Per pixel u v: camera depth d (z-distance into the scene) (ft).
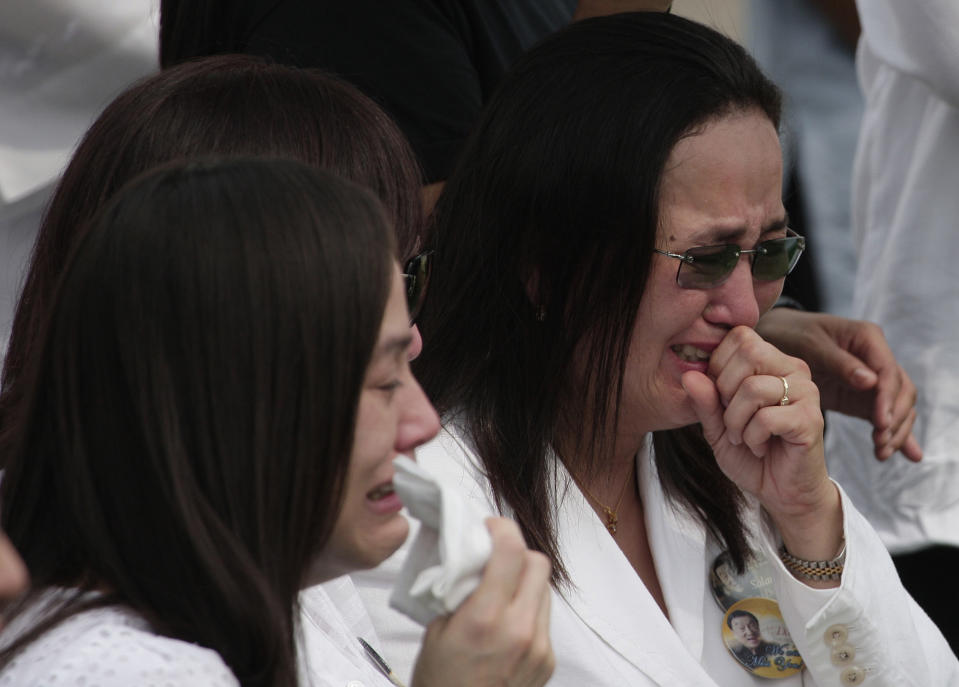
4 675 13.21
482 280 24.03
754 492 24.54
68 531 14.16
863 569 24.59
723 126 22.49
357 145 19.63
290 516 13.79
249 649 13.84
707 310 23.18
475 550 13.62
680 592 25.18
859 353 32.53
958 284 34.40
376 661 20.51
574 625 23.31
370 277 13.88
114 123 19.21
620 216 22.41
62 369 13.83
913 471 34.99
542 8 33.71
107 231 13.78
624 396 23.77
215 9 29.27
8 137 30.19
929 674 25.08
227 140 18.97
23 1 29.78
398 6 29.50
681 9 39.83
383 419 14.38
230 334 13.39
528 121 23.27
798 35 75.31
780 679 25.21
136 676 12.85
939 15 31.91
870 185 37.35
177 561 13.65
